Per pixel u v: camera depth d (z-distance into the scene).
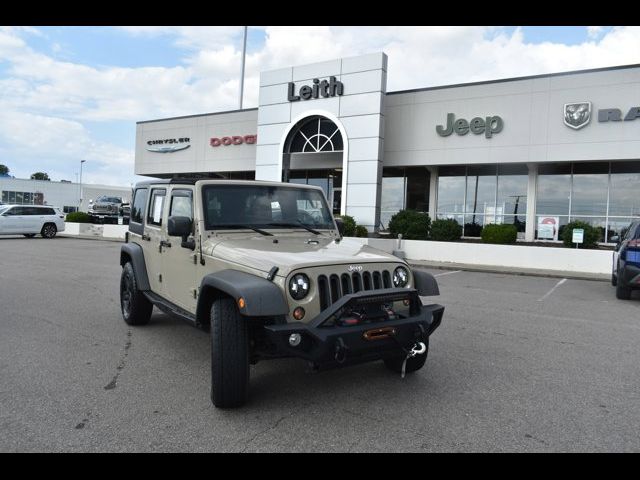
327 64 20.52
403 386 4.48
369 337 3.65
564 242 16.30
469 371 4.98
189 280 4.83
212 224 4.69
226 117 25.84
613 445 3.40
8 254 16.59
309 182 24.78
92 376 4.61
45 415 3.71
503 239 17.30
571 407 4.07
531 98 18.02
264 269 3.74
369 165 19.59
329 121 20.78
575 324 7.46
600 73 16.86
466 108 19.22
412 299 4.00
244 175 27.67
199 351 5.48
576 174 19.19
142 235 6.33
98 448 3.23
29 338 5.91
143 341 5.86
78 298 8.63
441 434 3.52
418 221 18.86
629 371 5.09
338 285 3.81
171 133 27.95
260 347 3.88
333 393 4.27
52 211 26.09
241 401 3.83
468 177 21.38
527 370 5.07
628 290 9.93
